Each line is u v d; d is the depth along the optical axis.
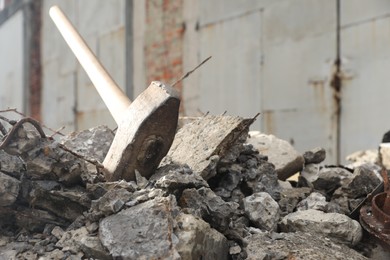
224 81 7.85
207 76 8.18
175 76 8.95
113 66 10.84
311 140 6.45
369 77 5.77
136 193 2.21
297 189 3.15
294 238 2.38
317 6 6.36
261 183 2.96
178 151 2.98
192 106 8.52
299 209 2.89
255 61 7.29
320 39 6.32
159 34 9.33
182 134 3.17
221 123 3.01
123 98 3.09
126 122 2.62
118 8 10.60
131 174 2.60
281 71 6.87
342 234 2.50
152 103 2.51
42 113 14.35
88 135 3.19
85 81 11.98
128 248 1.97
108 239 2.02
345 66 6.03
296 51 6.64
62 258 2.09
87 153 3.05
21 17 15.09
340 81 6.09
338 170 3.32
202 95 8.29
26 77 14.75
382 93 5.64
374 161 4.79
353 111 5.94
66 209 2.39
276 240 2.34
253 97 7.33
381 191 2.72
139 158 2.56
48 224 2.41
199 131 3.07
